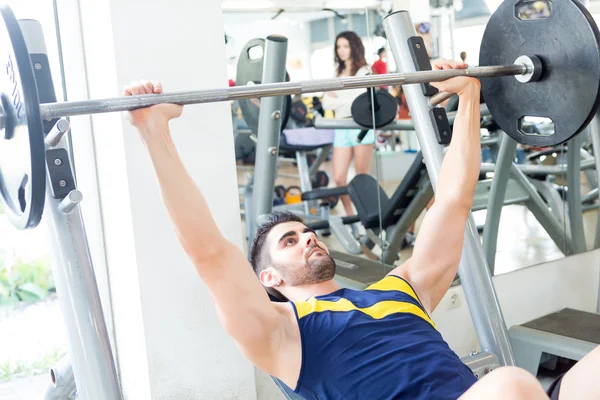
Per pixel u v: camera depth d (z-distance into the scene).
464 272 2.20
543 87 1.96
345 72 2.78
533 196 3.35
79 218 1.49
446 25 2.99
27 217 1.32
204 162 2.45
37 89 1.34
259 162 2.59
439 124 2.06
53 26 2.48
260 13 2.58
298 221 2.02
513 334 2.92
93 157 2.56
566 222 3.50
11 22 1.22
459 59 3.05
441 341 1.77
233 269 1.58
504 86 2.07
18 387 2.57
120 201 2.39
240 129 2.55
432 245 1.92
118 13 2.25
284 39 2.56
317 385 1.66
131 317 2.46
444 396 1.60
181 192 1.50
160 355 2.41
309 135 2.72
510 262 3.30
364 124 2.84
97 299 1.50
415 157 2.97
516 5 1.99
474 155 1.91
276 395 2.74
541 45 1.94
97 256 2.60
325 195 2.79
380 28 2.85
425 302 1.93
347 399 1.63
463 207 1.92
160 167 1.48
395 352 1.66
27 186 1.27
